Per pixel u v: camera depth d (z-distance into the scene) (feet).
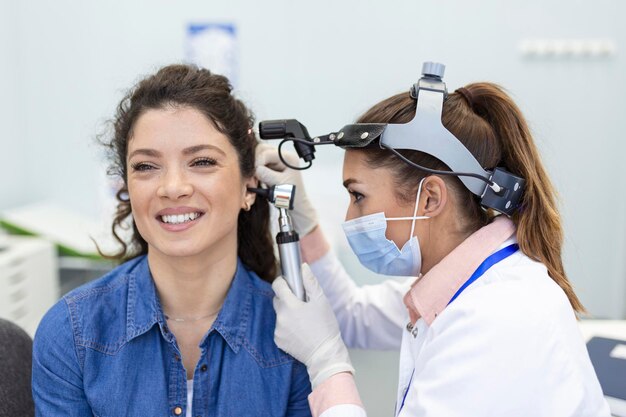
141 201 3.05
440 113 2.97
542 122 8.68
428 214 3.11
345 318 4.25
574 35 8.44
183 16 8.82
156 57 8.93
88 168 9.18
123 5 8.85
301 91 8.93
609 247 8.87
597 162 8.71
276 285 3.37
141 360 3.14
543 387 2.52
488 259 3.08
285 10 8.73
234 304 3.30
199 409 3.16
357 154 3.17
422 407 2.70
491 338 2.62
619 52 8.40
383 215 3.14
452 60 8.67
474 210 3.14
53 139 9.25
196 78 3.14
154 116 2.99
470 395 2.58
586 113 8.62
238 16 8.78
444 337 2.80
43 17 8.96
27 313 7.11
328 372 3.21
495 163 3.10
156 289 3.29
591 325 4.89
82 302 3.19
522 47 8.52
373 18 8.66
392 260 3.29
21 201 9.25
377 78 8.79
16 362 3.50
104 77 9.03
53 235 7.89
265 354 3.28
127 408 3.05
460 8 8.54
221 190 3.07
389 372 7.50
